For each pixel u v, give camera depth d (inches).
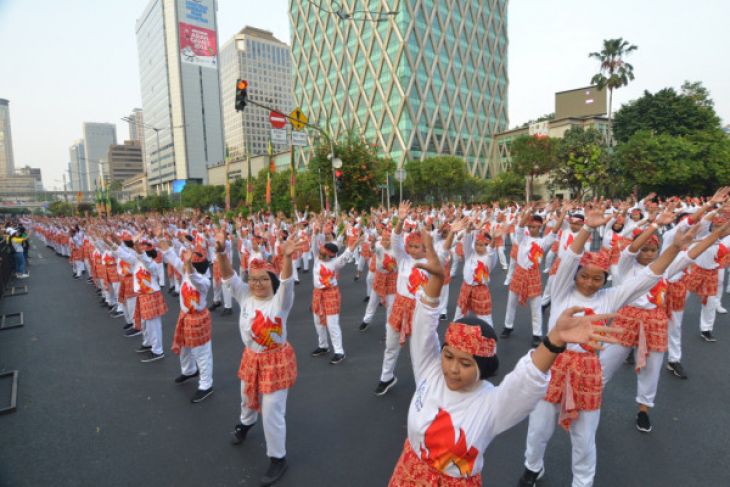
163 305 263.9
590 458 125.4
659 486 134.6
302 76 3186.5
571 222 296.8
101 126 7209.6
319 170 984.9
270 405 140.4
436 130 2763.3
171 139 4215.1
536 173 1766.7
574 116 2197.3
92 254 461.1
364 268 577.0
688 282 266.7
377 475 144.3
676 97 1391.5
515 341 272.8
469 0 2952.8
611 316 64.7
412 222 534.3
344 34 2834.6
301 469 148.5
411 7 2571.4
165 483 143.3
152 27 4343.0
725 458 147.6
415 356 86.4
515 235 411.5
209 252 516.7
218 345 283.9
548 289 342.3
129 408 199.0
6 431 179.9
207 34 4178.2
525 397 70.6
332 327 246.1
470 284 252.2
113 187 4293.8
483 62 3078.2
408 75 2578.7
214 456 158.7
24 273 621.9
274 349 143.9
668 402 187.8
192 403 202.4
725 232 143.4
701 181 1212.5
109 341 301.6
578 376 123.6
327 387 214.4
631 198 393.1
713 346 252.8
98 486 142.5
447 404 77.1
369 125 2807.6
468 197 2130.9
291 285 137.6
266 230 550.3
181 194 3191.4
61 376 238.8
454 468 75.3
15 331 331.6
